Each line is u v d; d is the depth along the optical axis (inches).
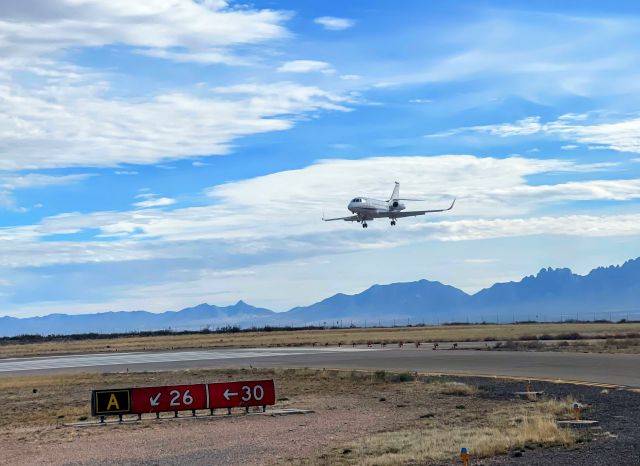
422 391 1366.9
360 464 694.5
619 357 1956.2
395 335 4421.8
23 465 800.3
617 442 725.3
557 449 715.4
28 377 2142.0
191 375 1985.7
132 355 3213.6
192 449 857.5
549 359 1983.3
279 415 1144.8
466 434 831.1
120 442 941.8
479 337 3666.3
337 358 2426.2
